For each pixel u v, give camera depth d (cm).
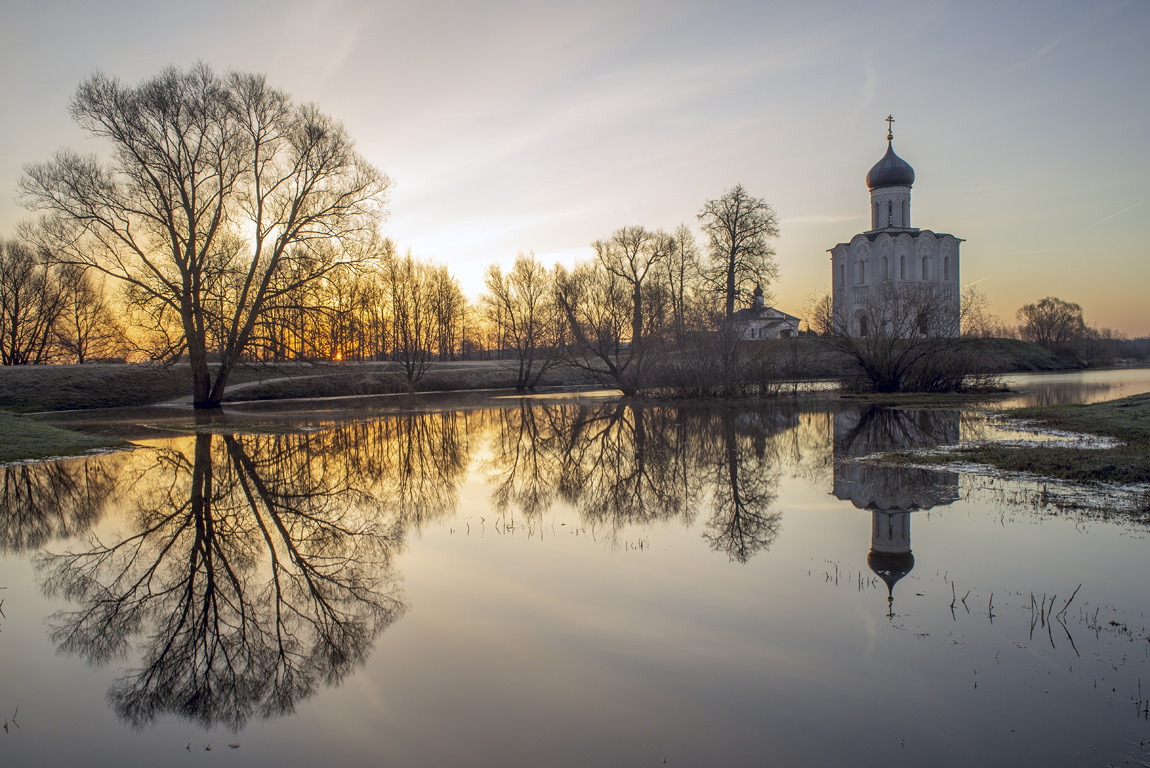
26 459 1741
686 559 862
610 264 4700
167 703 547
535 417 2898
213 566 884
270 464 1688
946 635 619
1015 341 6738
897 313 3694
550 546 934
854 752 449
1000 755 442
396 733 486
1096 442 1593
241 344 3075
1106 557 812
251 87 2920
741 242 5231
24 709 540
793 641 615
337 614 717
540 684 549
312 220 3050
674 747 458
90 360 5303
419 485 1412
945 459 1480
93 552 955
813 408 2906
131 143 2709
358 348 4672
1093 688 521
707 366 3491
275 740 487
